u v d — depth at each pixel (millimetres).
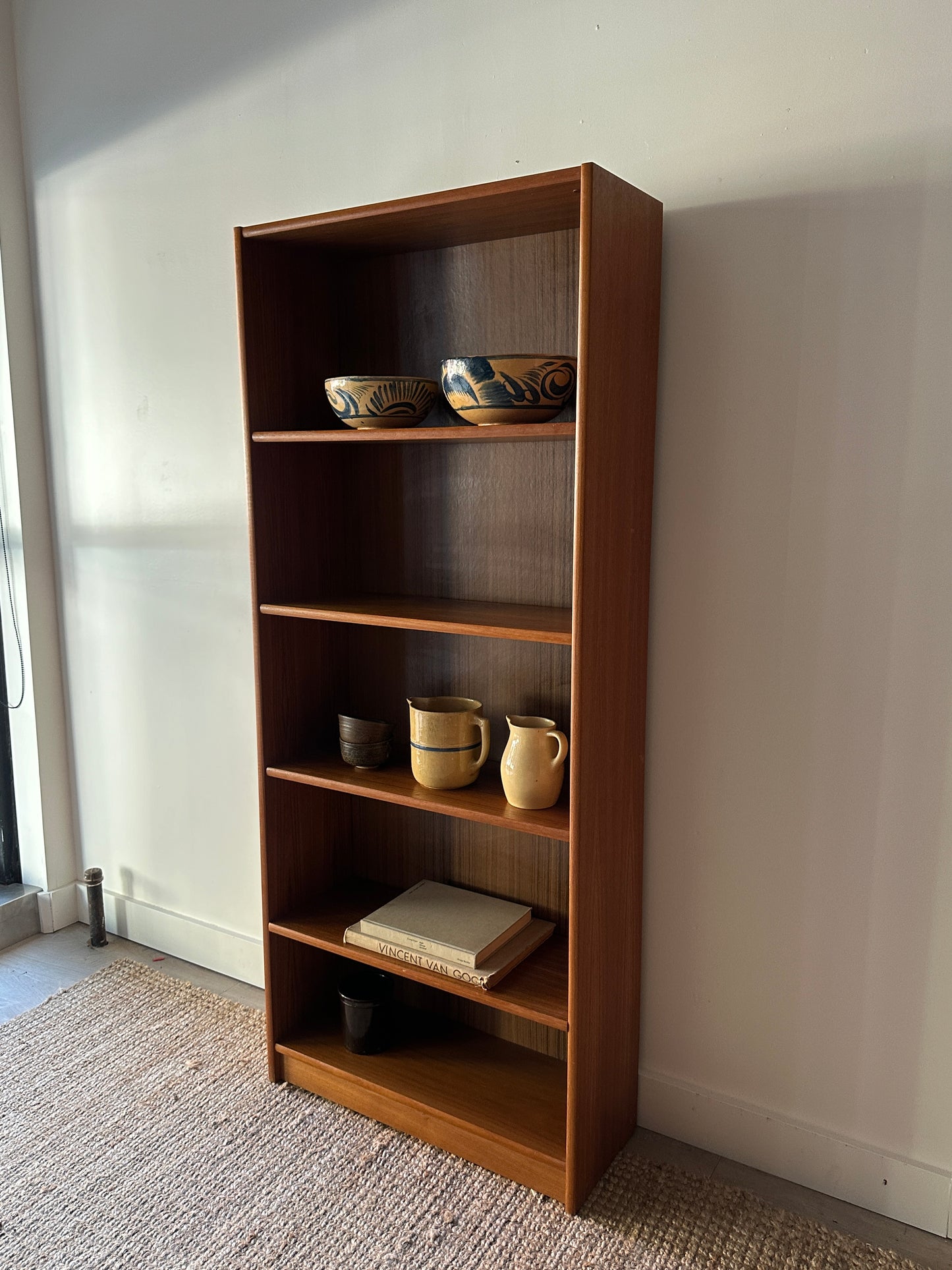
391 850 2057
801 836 1589
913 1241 1537
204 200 2084
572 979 1496
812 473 1499
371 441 1672
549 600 1753
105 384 2326
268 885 1889
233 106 2008
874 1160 1590
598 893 1551
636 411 1517
